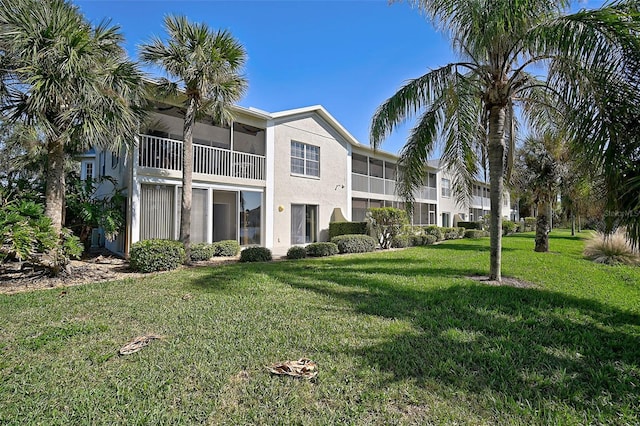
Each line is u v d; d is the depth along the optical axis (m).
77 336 3.93
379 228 15.75
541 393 2.76
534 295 5.92
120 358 3.35
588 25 5.03
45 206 7.88
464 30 6.43
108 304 5.29
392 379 2.95
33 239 6.76
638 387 2.84
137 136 9.34
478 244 17.94
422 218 25.47
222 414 2.46
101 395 2.68
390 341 3.80
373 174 23.44
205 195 12.16
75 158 12.12
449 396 2.70
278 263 9.98
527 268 8.98
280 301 5.48
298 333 4.02
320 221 16.80
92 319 4.57
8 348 3.58
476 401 2.64
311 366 3.14
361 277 7.55
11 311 4.93
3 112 7.43
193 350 3.53
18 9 6.47
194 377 2.98
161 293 6.02
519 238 22.55
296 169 15.73
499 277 7.25
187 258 9.80
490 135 7.31
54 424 2.33
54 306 5.18
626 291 6.36
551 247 15.59
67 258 7.65
